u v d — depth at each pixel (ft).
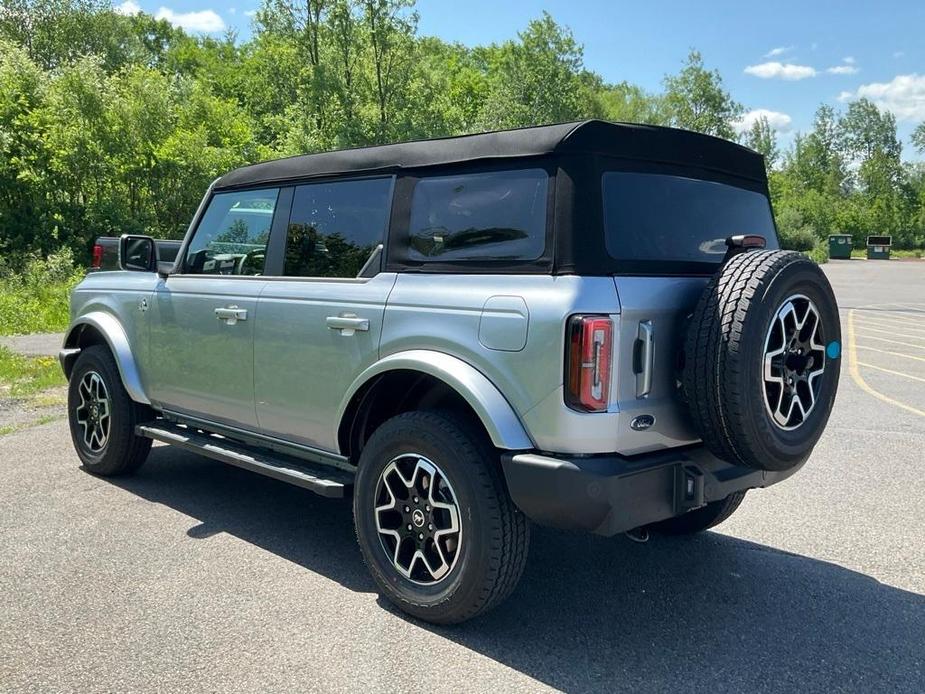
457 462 10.84
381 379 12.33
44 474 18.95
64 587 12.59
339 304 12.78
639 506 10.38
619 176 11.12
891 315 67.92
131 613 11.72
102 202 78.33
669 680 10.09
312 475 13.32
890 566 14.02
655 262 11.18
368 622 11.59
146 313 17.08
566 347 9.99
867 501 17.63
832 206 283.18
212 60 220.23
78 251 75.97
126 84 84.38
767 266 10.36
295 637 11.07
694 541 15.25
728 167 13.10
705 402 10.27
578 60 171.53
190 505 16.89
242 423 15.14
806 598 12.67
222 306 15.05
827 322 11.25
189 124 91.25
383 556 11.96
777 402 10.69
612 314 10.10
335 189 13.69
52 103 77.46
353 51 117.19
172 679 9.92
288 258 14.29
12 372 32.32
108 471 18.56
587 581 13.30
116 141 79.36
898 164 314.96
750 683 10.03
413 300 11.75
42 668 10.13
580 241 10.32
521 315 10.39
